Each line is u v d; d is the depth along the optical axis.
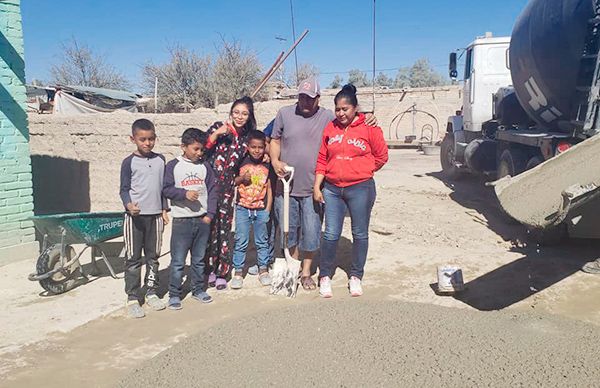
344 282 5.84
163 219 5.17
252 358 3.70
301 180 5.39
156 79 27.59
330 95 24.48
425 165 17.69
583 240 7.19
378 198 10.80
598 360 3.52
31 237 7.09
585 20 6.81
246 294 5.48
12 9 6.76
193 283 5.30
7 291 5.73
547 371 3.37
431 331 4.02
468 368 3.42
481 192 11.49
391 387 3.24
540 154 8.33
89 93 21.03
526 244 7.14
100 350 4.22
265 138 5.51
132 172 4.98
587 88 6.86
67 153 10.58
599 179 3.91
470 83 12.75
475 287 5.56
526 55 8.02
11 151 6.82
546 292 5.36
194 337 4.16
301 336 4.01
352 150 5.11
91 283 5.95
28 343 4.36
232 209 5.64
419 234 7.72
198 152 5.05
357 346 3.79
